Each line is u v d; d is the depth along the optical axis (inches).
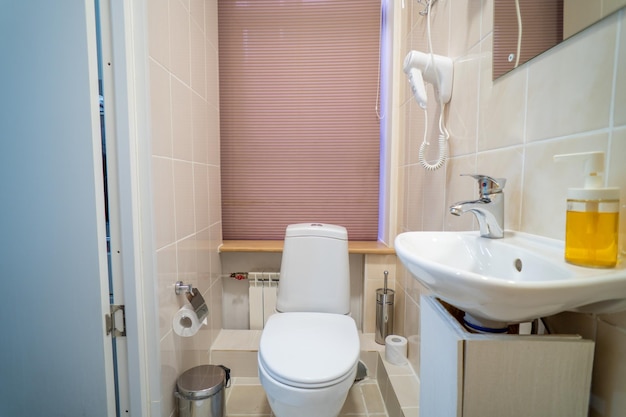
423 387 26.8
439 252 29.1
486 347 19.0
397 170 64.7
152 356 39.2
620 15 18.3
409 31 57.8
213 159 64.6
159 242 39.8
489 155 32.6
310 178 73.1
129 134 35.8
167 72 42.2
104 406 38.4
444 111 43.2
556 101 23.5
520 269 22.9
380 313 63.4
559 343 18.8
